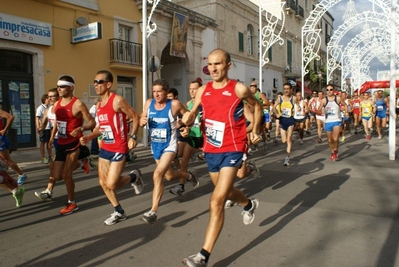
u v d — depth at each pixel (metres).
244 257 3.45
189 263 2.89
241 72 25.52
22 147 12.57
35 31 12.49
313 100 15.74
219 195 3.14
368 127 13.91
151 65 13.10
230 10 23.80
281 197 5.59
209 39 21.55
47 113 7.18
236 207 5.11
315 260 3.36
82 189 6.42
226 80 3.39
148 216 4.12
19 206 5.34
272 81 30.72
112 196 4.49
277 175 7.31
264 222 4.45
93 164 7.86
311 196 5.61
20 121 12.53
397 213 4.71
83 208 5.22
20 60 12.58
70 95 4.91
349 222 4.39
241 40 25.42
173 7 18.34
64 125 4.88
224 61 3.30
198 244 3.79
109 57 15.38
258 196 5.68
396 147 11.43
